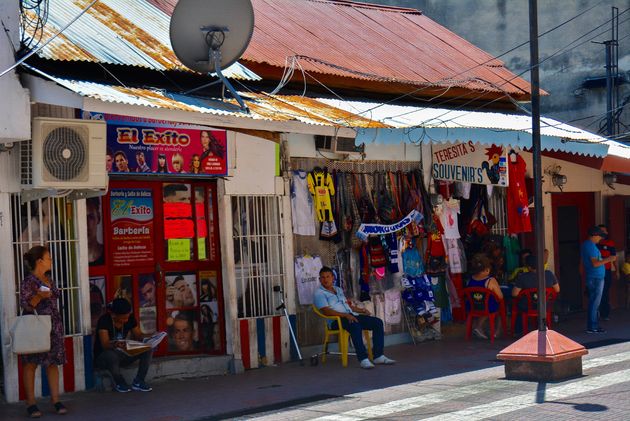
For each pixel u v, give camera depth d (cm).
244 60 1264
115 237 1153
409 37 1717
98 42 1083
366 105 1351
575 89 2269
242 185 1224
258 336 1229
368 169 1398
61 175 973
